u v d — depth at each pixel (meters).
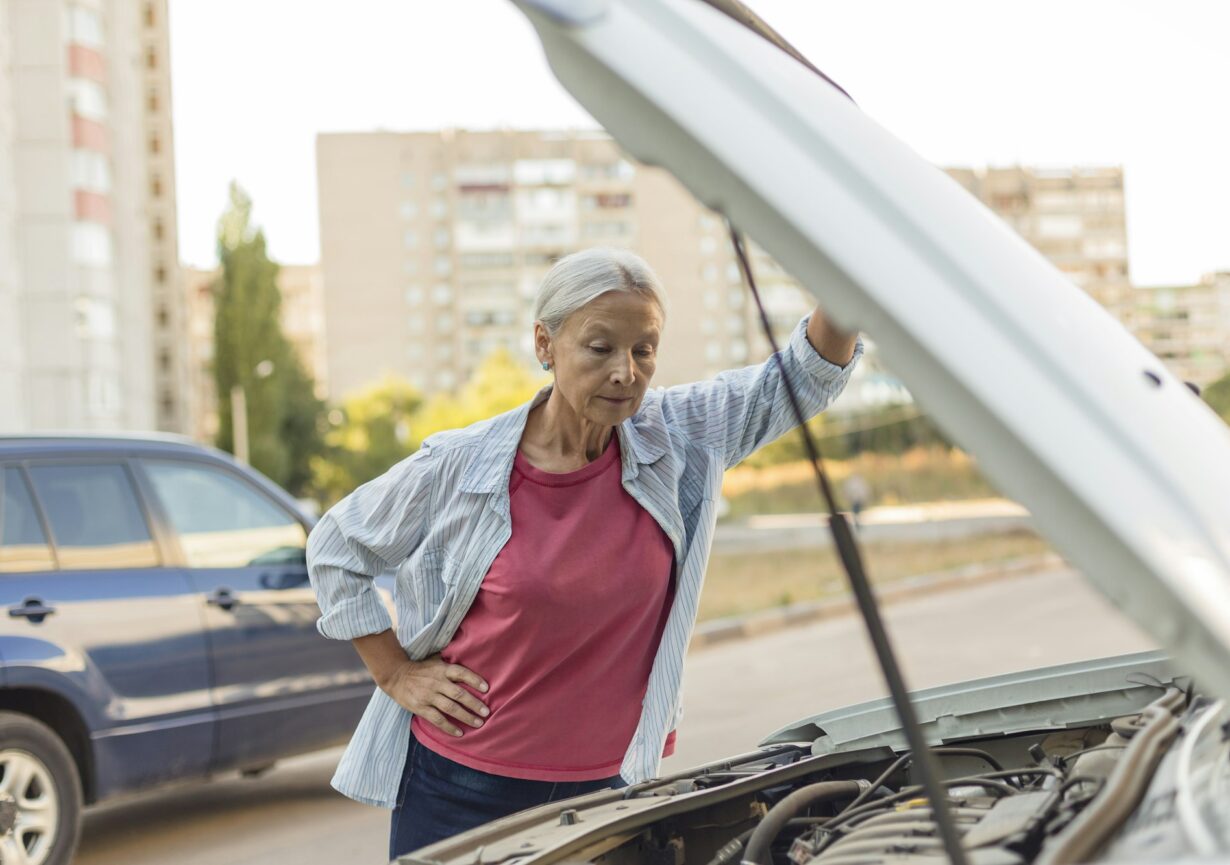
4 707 4.66
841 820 1.67
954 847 1.26
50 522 4.84
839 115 1.22
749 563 22.42
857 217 1.14
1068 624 11.77
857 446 41.72
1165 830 1.27
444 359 118.88
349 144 118.88
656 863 1.77
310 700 5.52
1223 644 0.99
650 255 116.75
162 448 5.36
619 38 1.21
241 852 5.21
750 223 1.20
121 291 41.31
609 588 2.09
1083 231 108.31
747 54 1.22
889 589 16.44
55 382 37.03
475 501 2.13
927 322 1.10
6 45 36.19
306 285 139.12
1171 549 1.01
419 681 2.17
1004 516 28.84
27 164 37.12
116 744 4.80
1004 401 1.06
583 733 2.14
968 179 108.38
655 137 1.24
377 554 2.21
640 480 2.15
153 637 4.98
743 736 7.06
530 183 118.69
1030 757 2.09
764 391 2.25
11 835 4.44
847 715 2.13
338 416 88.44
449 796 2.18
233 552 5.45
